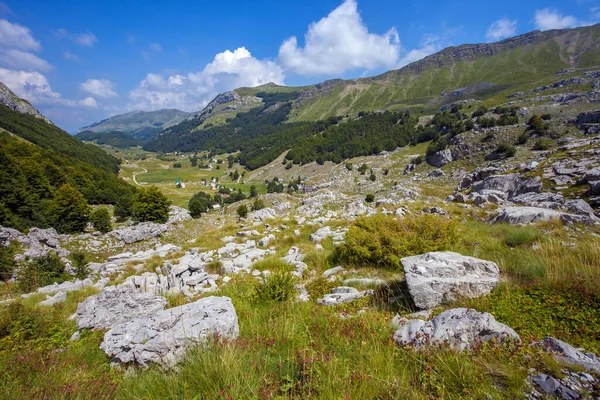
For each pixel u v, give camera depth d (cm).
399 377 369
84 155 17112
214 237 2289
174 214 4969
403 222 1090
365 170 12231
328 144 19950
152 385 415
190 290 1006
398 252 912
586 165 2217
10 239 2627
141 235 3378
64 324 795
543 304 533
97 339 657
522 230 1008
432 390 352
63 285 1538
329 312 641
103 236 3362
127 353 511
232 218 4394
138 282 1124
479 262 679
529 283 624
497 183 2495
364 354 429
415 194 5269
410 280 634
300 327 566
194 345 492
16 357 536
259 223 2561
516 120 10200
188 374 416
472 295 600
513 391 322
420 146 14538
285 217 2770
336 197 6306
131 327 566
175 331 524
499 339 414
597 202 1547
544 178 2234
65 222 3988
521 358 374
